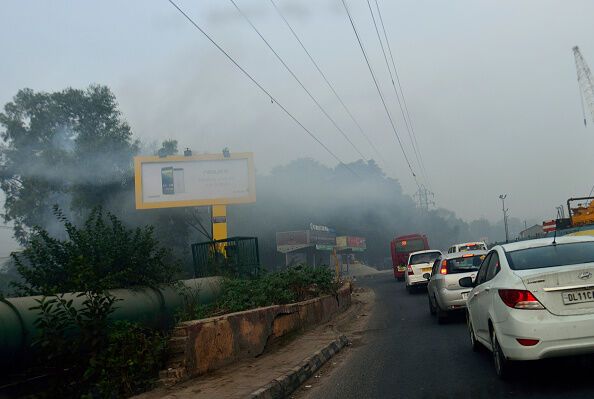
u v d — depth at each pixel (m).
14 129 39.19
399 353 10.02
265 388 7.02
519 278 6.62
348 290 20.17
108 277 9.00
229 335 9.03
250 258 17.67
